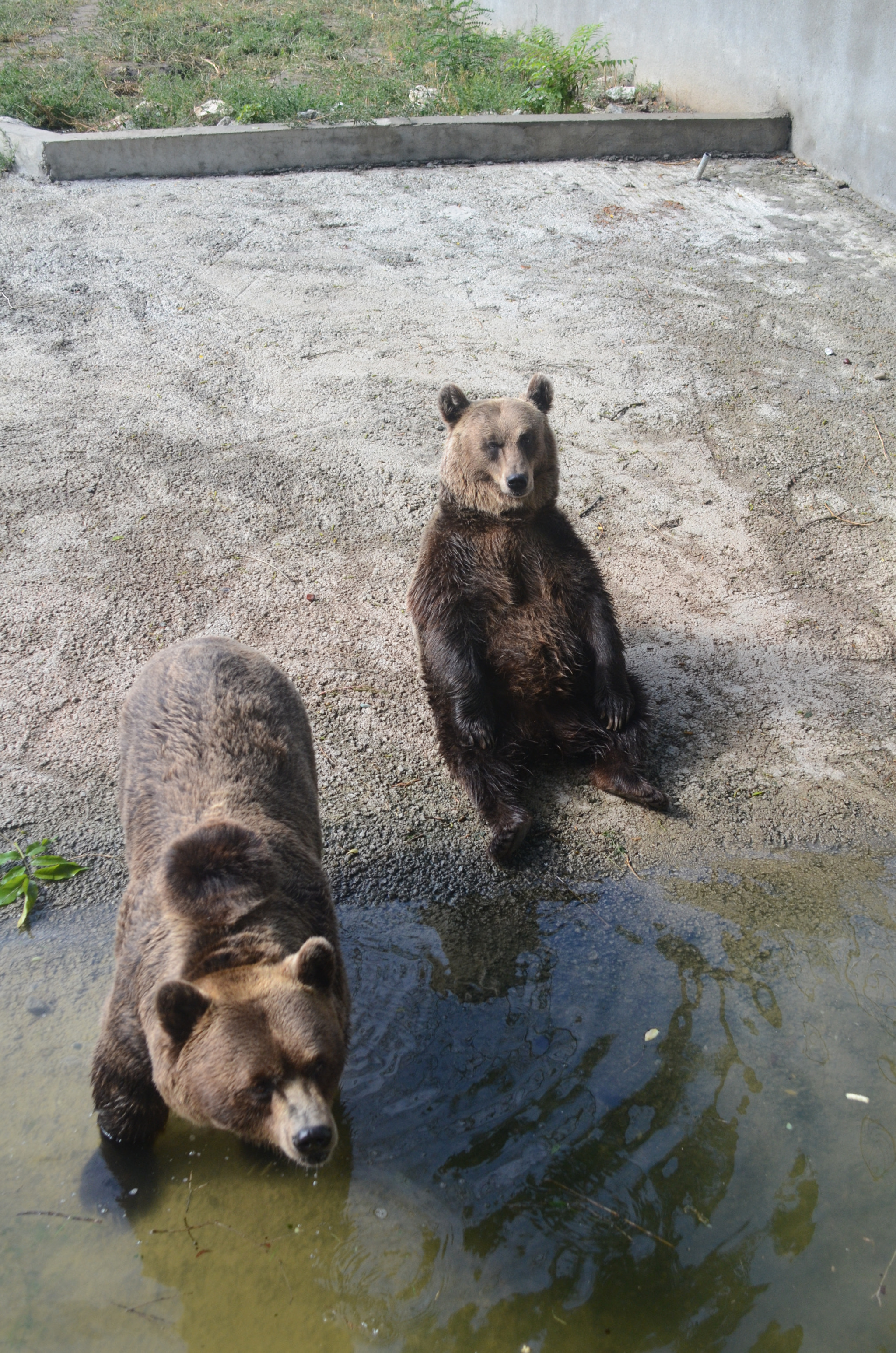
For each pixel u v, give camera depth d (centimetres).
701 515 764
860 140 1220
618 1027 430
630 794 555
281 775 416
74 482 754
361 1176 368
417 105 1366
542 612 577
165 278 1003
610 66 1548
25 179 1180
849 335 971
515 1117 389
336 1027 332
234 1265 347
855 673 645
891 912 493
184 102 1354
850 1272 343
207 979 334
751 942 475
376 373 892
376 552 718
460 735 556
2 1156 373
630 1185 366
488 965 461
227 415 839
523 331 958
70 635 630
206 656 445
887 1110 394
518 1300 334
